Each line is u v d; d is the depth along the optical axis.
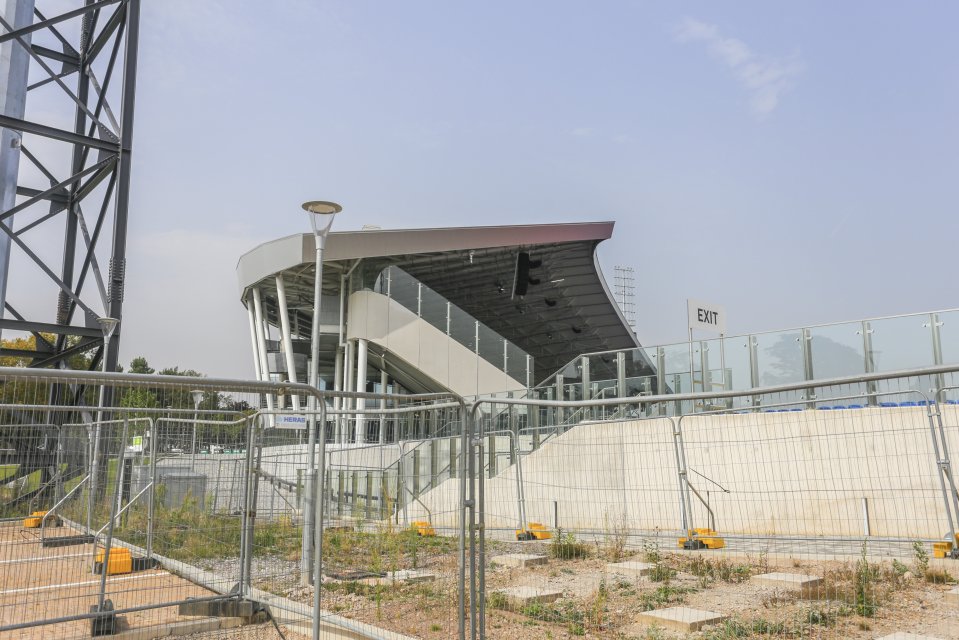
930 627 6.04
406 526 7.57
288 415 7.64
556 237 32.97
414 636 5.96
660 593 7.50
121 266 16.38
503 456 11.48
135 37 17.28
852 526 9.70
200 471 7.73
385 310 27.22
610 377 16.67
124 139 16.86
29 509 6.90
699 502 13.00
